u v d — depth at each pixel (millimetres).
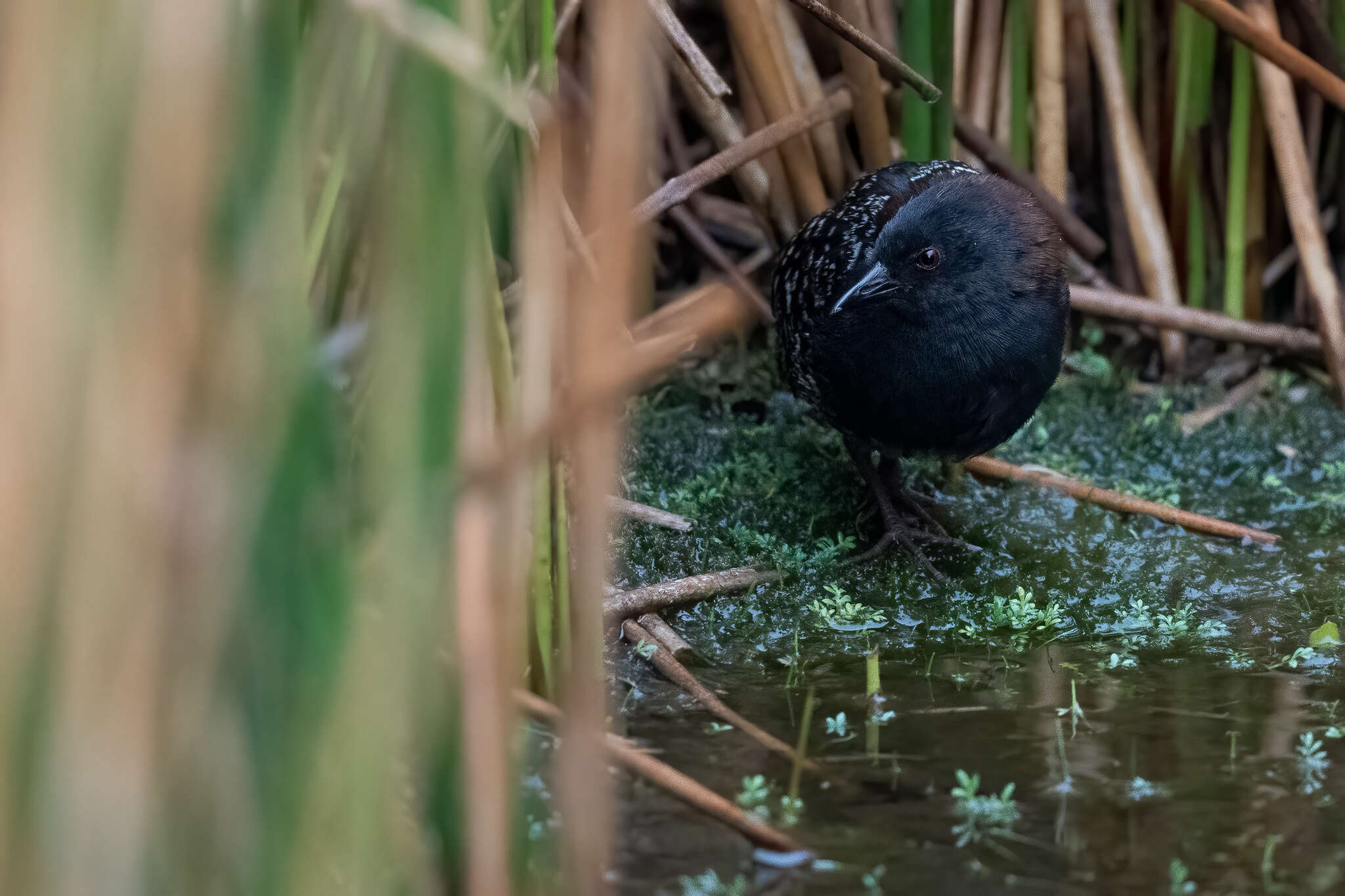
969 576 8477
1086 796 5594
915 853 5094
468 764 3398
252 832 3104
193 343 2688
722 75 11641
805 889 4828
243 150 2818
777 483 9227
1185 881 4898
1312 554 8711
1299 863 5020
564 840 4586
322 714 3111
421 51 3105
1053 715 6512
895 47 10547
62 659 2721
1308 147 11547
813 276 8641
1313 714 6488
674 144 10969
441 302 3207
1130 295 11172
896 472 9148
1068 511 9141
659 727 6328
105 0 2516
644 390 10109
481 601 3352
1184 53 11016
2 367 2555
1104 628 7906
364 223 4430
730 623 7828
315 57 4062
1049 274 8469
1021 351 8398
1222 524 8938
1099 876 4938
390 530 3258
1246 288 11508
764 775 5773
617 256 3242
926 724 6387
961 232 8117
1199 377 11336
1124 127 10953
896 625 7949
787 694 6836
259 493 2912
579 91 8609
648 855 5070
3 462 2576
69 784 2773
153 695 2811
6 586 2639
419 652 3311
